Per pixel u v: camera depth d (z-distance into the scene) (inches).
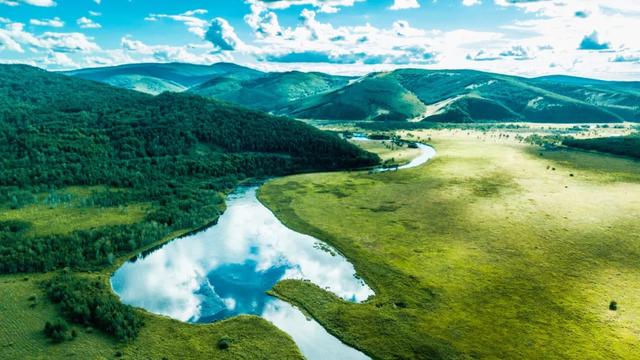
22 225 5388.8
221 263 4889.3
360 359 3203.7
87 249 4820.4
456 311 3730.3
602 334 3336.6
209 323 3656.5
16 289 4001.0
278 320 3735.2
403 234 5580.7
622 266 4468.5
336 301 3991.1
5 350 3139.8
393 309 3811.5
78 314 3550.7
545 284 4131.4
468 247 5064.0
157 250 5231.3
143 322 3582.7
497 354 3166.8
